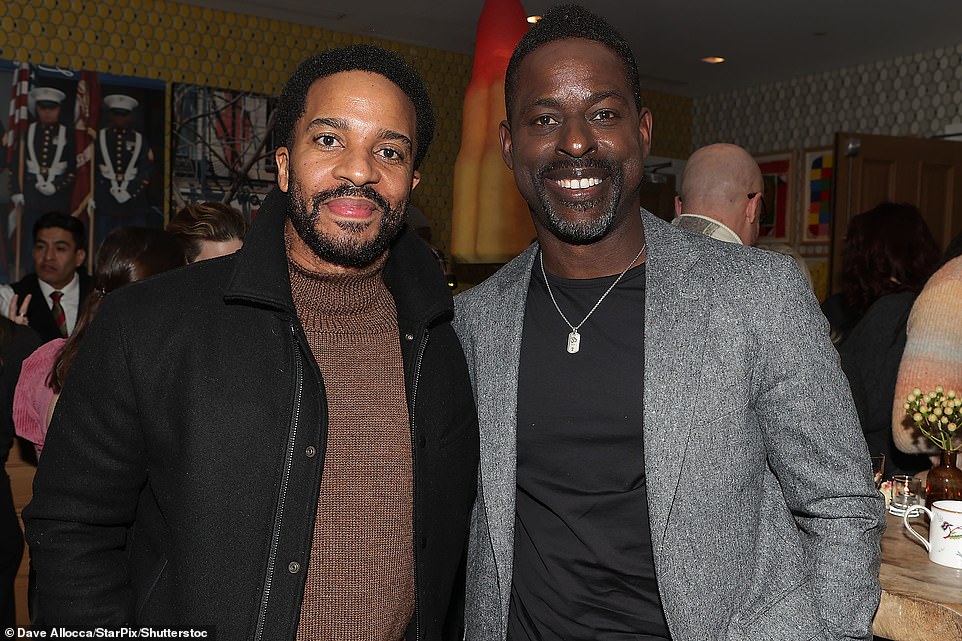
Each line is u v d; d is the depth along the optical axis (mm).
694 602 1303
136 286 1300
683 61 6945
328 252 1275
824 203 7316
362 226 1271
